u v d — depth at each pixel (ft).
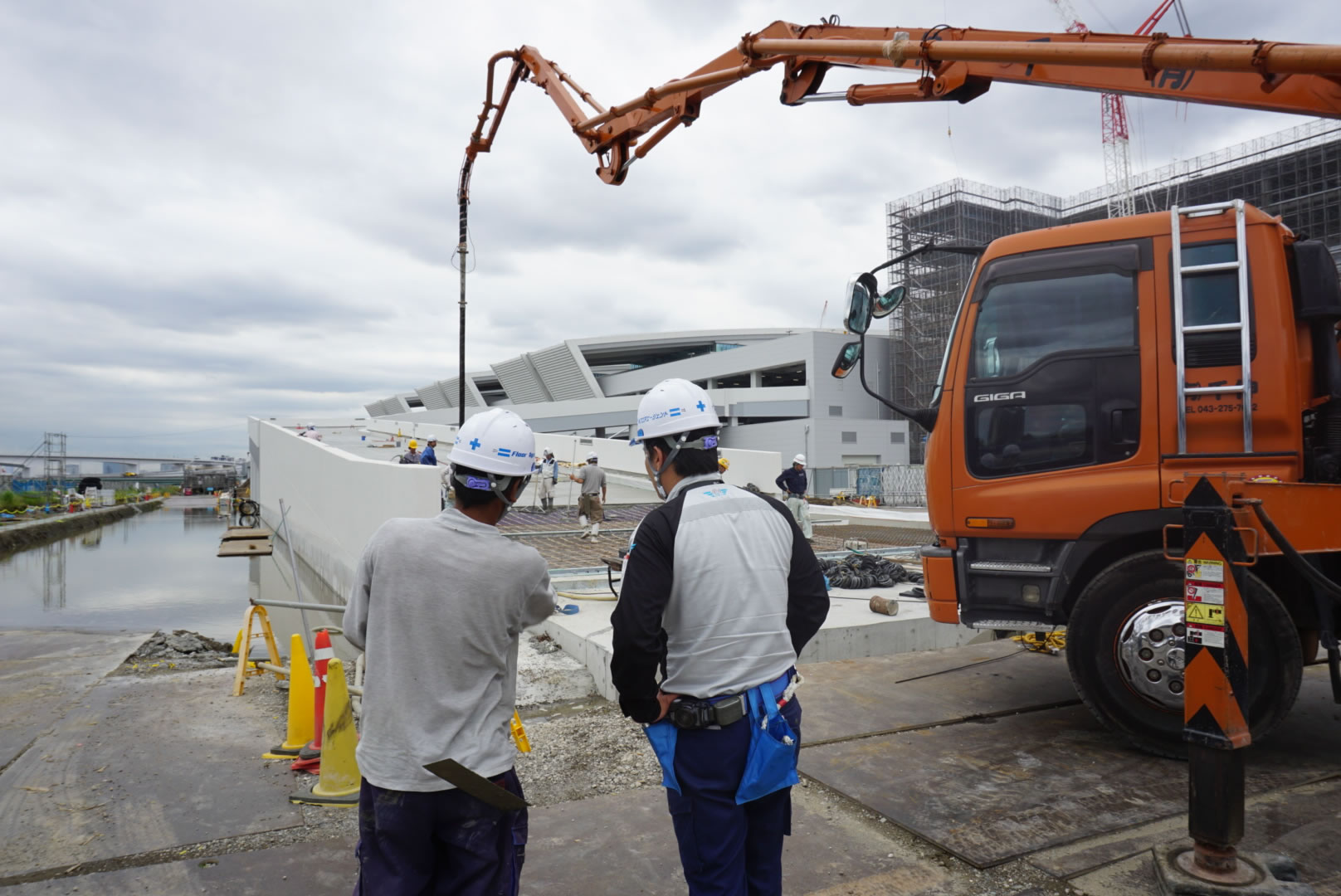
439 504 33.83
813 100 22.47
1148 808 12.42
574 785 14.21
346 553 45.44
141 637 33.55
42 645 31.30
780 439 186.60
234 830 12.48
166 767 15.52
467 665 7.05
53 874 11.08
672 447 7.86
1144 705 14.44
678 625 7.34
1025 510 15.64
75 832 12.44
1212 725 9.86
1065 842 11.35
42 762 15.84
